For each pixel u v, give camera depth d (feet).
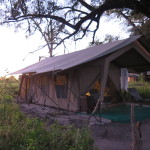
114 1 37.35
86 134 11.67
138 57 35.70
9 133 11.33
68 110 33.22
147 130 23.21
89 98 32.19
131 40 31.78
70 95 34.81
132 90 36.17
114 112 31.81
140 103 34.71
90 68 34.71
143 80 74.84
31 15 38.42
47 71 32.60
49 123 21.07
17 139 11.15
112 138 20.30
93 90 35.81
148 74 75.92
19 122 13.83
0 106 17.26
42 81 42.50
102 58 30.96
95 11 39.42
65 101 35.68
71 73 34.96
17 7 37.42
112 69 39.45
